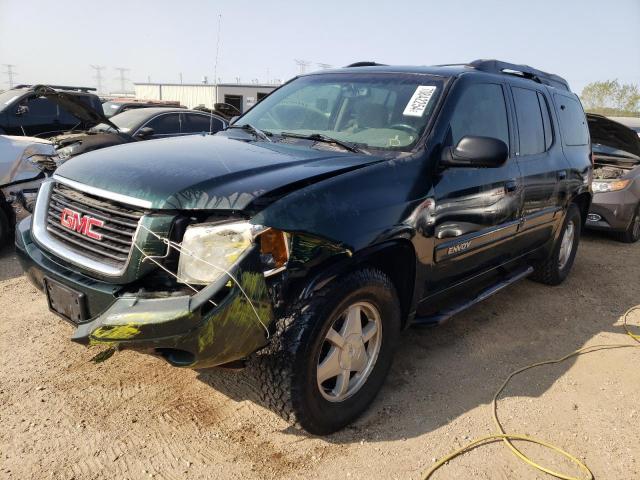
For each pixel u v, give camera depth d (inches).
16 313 160.4
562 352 159.9
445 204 128.0
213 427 113.0
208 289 88.2
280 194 97.1
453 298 160.6
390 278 124.0
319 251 99.3
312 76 167.6
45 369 130.4
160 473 99.3
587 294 215.2
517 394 134.5
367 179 110.8
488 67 162.7
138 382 127.3
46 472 97.2
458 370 144.4
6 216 218.7
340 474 102.3
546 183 177.0
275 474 101.2
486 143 119.9
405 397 129.6
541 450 113.5
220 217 94.4
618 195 304.2
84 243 103.8
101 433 108.7
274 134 144.0
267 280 94.7
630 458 113.0
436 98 135.9
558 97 200.4
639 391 139.6
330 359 108.7
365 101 143.2
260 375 102.8
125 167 106.3
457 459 108.9
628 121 461.4
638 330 180.2
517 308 193.3
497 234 153.6
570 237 222.5
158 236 92.8
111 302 94.8
